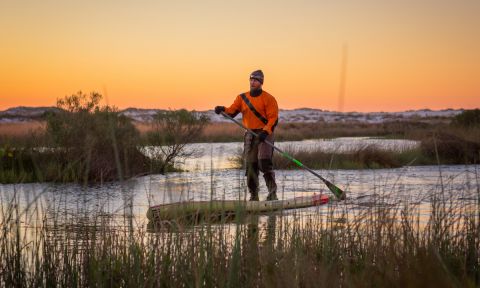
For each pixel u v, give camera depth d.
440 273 3.73
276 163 17.19
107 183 11.81
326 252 4.59
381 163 17.52
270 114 9.37
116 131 13.38
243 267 4.41
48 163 10.27
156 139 16.19
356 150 18.69
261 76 9.55
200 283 4.03
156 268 4.38
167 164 15.77
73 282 4.37
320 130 45.47
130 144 13.85
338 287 4.07
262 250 4.69
